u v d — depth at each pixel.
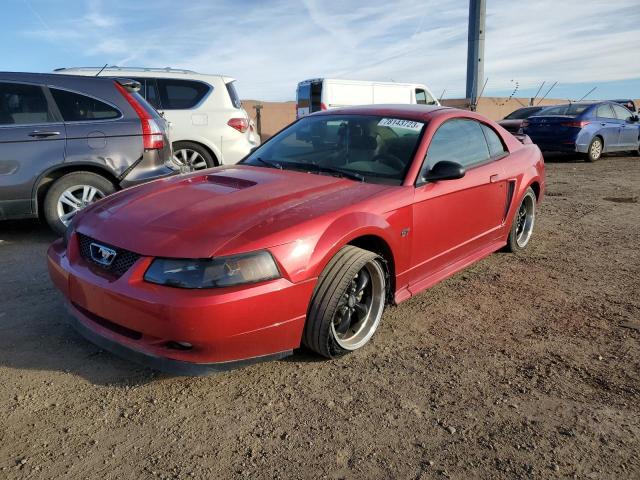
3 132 5.10
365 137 4.00
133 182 5.64
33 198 5.29
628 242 5.96
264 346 2.79
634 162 13.91
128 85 5.77
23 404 2.71
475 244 4.51
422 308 4.05
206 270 2.59
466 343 3.50
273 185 3.43
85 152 5.37
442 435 2.57
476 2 23.73
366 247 3.42
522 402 2.86
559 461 2.41
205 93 8.13
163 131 5.93
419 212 3.61
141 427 2.57
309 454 2.42
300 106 17.45
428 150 3.85
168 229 2.81
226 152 8.24
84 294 2.88
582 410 2.79
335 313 3.06
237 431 2.56
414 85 18.06
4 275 4.49
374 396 2.87
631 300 4.29
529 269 4.98
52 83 5.37
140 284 2.66
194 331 2.55
